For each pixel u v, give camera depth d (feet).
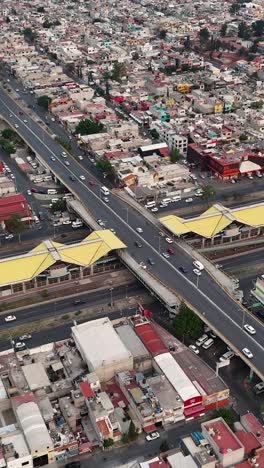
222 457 610.24
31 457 638.94
